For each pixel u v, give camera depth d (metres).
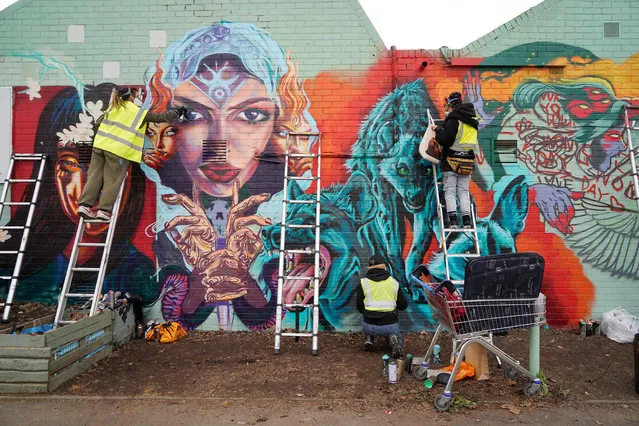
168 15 7.06
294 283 6.85
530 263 4.66
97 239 6.95
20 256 6.55
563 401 4.62
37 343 4.80
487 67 6.94
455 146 6.26
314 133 6.93
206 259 6.91
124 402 4.64
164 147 6.98
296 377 5.23
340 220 6.89
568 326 6.81
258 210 6.94
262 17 7.05
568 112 6.91
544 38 6.95
